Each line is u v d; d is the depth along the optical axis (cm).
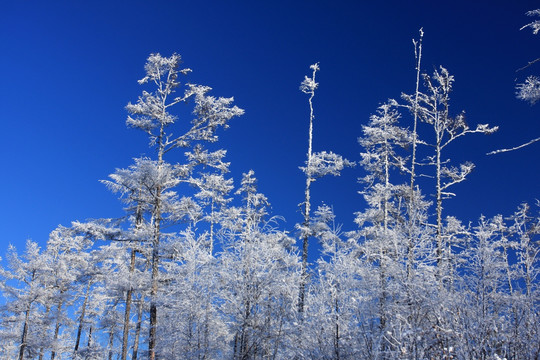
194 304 1350
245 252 1287
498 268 808
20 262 2375
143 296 1709
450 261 965
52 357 2573
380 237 1157
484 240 826
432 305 766
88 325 2575
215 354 1339
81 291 2600
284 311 1238
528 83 1009
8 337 2373
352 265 1168
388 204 1844
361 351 945
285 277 1297
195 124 1823
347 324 1057
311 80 2191
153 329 1448
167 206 1708
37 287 2441
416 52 1902
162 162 1755
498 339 689
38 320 2414
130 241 1705
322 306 1107
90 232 1561
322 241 1786
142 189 1758
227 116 1780
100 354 2306
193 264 1423
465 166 1719
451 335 709
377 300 1019
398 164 1945
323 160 1997
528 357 660
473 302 748
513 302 729
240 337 1259
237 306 1238
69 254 2678
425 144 1800
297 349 1088
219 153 1817
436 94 1811
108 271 1805
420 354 734
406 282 864
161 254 1566
